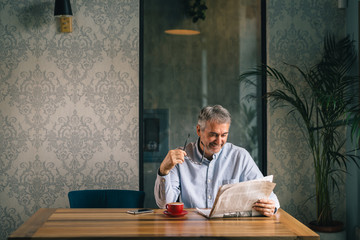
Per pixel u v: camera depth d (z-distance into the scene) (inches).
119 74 126.7
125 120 127.0
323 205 119.3
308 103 129.3
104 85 126.4
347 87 125.4
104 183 126.4
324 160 118.3
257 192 77.5
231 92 129.7
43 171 125.0
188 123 129.0
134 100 127.0
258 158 130.4
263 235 66.6
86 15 126.0
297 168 129.3
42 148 124.9
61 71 125.3
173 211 77.6
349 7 127.3
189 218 77.0
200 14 128.8
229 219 76.6
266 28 129.6
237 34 129.5
